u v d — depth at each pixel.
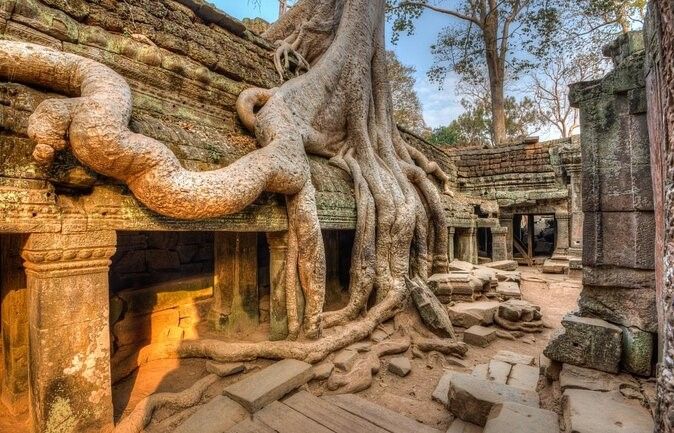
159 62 3.80
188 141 3.46
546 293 8.98
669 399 1.69
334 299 6.70
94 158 2.33
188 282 5.08
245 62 5.15
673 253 1.74
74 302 2.57
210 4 4.62
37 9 2.87
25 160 2.33
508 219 13.91
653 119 2.60
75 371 2.56
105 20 3.43
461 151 15.42
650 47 2.57
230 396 3.29
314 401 3.42
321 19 7.56
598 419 2.37
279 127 4.34
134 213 2.88
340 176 5.74
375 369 4.34
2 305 3.26
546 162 13.62
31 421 2.53
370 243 5.52
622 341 2.99
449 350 5.06
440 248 7.52
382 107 7.31
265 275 6.04
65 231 2.50
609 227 3.16
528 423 2.59
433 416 3.54
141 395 3.43
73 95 2.72
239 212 3.69
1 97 2.32
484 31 17.58
